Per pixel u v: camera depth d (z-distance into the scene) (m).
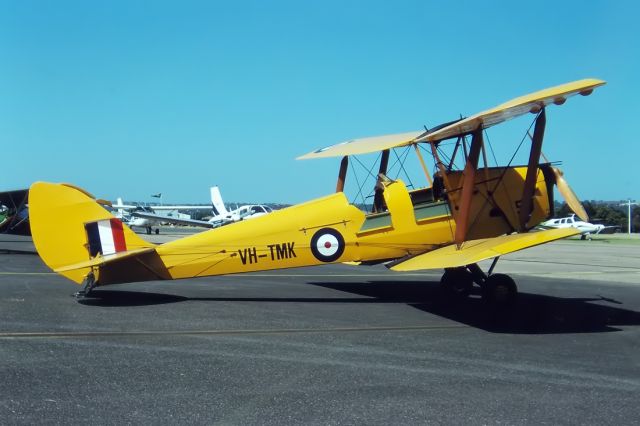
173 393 4.29
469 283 9.48
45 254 8.11
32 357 5.16
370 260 8.88
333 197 8.89
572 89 6.59
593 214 59.03
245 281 11.08
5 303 7.80
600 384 4.75
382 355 5.55
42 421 3.71
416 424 3.79
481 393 4.45
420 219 8.80
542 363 5.39
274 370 4.94
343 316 7.62
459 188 8.84
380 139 10.54
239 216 48.56
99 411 3.90
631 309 8.68
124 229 8.34
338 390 4.44
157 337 6.05
